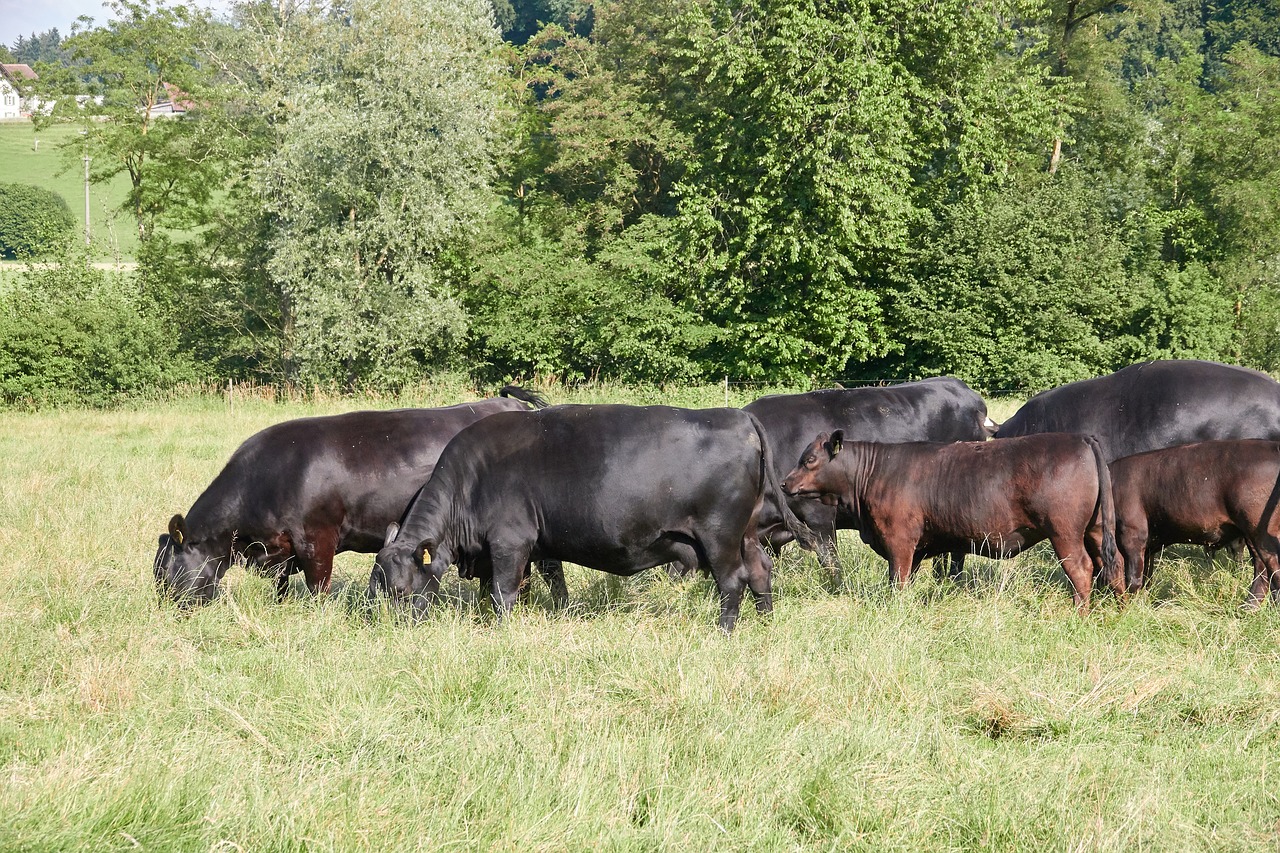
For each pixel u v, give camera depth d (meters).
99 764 6.21
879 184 37.28
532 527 10.22
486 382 44.22
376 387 39.72
